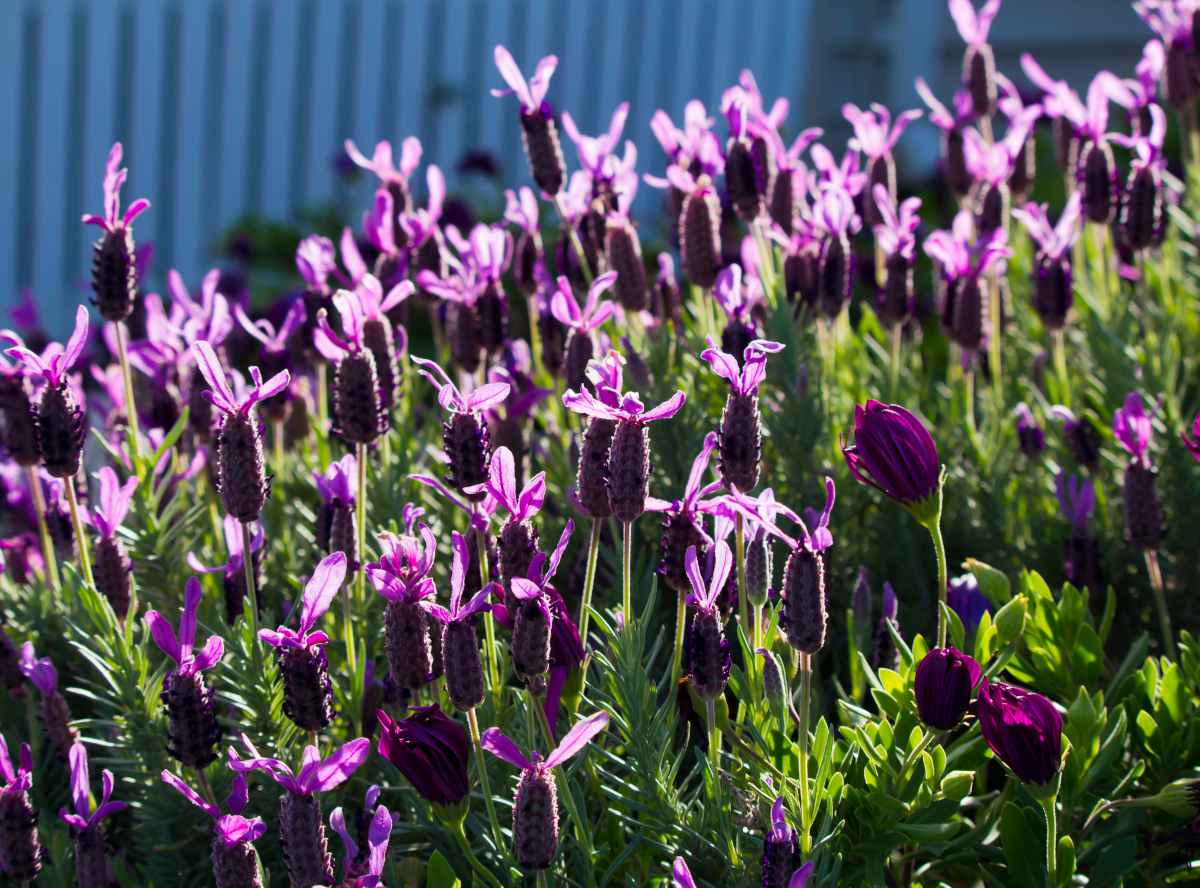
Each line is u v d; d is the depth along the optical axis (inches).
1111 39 137.3
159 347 47.8
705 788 40.4
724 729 41.1
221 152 149.0
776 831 38.2
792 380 46.5
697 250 46.4
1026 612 41.7
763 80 152.2
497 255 46.9
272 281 105.6
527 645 39.0
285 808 38.2
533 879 40.1
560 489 47.6
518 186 149.9
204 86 148.2
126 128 149.3
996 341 48.7
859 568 46.0
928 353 56.0
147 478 45.0
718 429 46.7
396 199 50.1
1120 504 47.2
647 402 46.2
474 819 41.0
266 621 43.8
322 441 48.1
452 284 46.9
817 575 39.0
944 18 141.3
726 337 45.6
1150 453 47.4
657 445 46.4
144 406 49.6
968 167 51.4
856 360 49.4
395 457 47.7
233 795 38.7
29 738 44.1
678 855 40.1
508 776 41.3
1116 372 48.5
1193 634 46.0
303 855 38.2
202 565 45.3
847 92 151.6
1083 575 44.8
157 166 147.9
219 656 39.6
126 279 44.7
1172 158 70.7
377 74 149.6
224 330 47.1
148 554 44.9
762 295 49.1
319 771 38.1
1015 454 48.4
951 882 42.2
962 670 38.9
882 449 39.6
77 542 42.7
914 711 40.3
